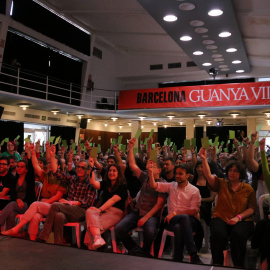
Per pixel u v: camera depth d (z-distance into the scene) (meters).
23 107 12.38
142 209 4.05
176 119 15.94
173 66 17.69
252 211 3.50
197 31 9.96
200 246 4.03
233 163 3.60
